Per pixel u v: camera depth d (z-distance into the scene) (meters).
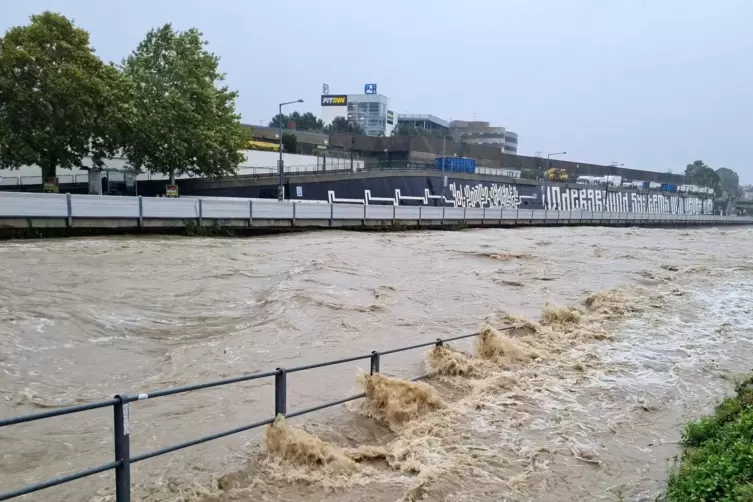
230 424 7.70
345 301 15.45
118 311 13.39
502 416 8.17
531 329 13.24
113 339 11.53
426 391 8.30
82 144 36.88
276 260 21.64
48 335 11.25
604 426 7.92
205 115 43.78
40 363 9.90
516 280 20.58
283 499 5.91
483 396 8.92
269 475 6.33
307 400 8.61
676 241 42.84
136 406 8.29
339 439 7.30
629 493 6.06
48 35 34.38
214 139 43.06
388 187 53.50
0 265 16.88
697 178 135.62
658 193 95.88
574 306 16.27
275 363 10.35
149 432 7.45
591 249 32.66
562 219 59.78
